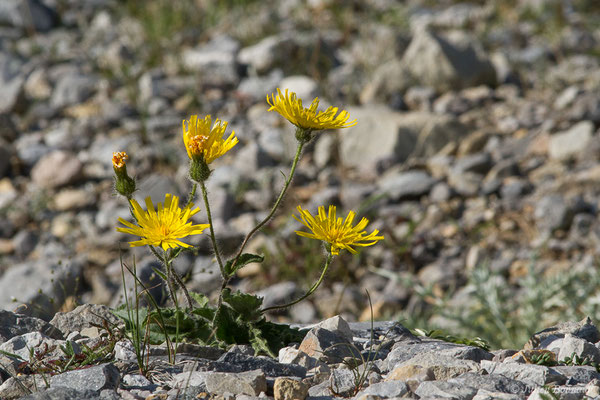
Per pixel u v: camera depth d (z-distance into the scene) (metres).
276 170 9.10
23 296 6.46
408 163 9.01
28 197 9.19
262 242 7.68
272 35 12.86
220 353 3.63
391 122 9.34
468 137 9.41
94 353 3.45
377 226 7.95
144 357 3.44
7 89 11.17
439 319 6.56
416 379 3.14
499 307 5.96
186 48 12.70
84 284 7.39
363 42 12.01
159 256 3.76
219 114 10.62
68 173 9.34
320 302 6.97
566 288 6.13
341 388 3.14
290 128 9.52
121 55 12.20
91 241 8.25
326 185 8.85
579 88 10.09
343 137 9.41
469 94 10.66
